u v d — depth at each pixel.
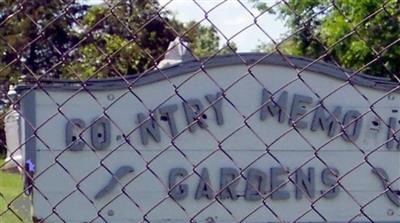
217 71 5.08
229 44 2.94
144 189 4.92
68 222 4.65
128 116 4.82
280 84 5.15
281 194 5.14
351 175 5.16
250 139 5.18
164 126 4.98
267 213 5.14
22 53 2.99
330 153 5.15
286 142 5.17
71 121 4.29
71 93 4.57
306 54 4.97
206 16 2.83
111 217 4.82
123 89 4.71
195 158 5.06
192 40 3.67
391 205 5.17
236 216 5.09
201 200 5.08
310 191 5.13
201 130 5.07
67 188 4.61
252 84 5.12
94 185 4.73
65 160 4.64
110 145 4.74
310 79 5.14
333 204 5.16
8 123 4.50
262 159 5.18
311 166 5.15
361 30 3.18
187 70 4.98
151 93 4.92
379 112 5.12
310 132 5.17
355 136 5.14
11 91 3.40
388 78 5.21
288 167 5.17
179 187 5.04
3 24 2.94
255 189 4.64
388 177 5.14
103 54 3.19
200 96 5.07
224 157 5.12
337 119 4.68
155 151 4.94
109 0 3.23
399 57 4.92
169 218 5.02
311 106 5.11
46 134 4.58
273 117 5.19
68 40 3.10
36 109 4.51
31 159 4.51
